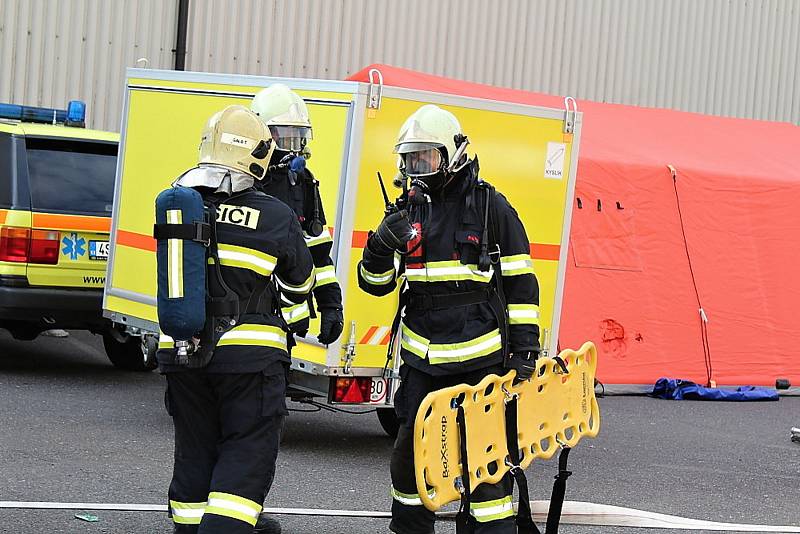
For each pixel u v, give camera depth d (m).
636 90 19.09
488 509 5.43
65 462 7.74
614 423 10.94
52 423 8.98
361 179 8.02
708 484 8.52
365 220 8.06
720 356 13.27
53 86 14.75
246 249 4.96
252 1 15.95
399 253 5.69
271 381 4.98
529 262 5.57
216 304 4.93
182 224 4.81
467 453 5.15
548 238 8.95
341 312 5.91
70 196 10.60
